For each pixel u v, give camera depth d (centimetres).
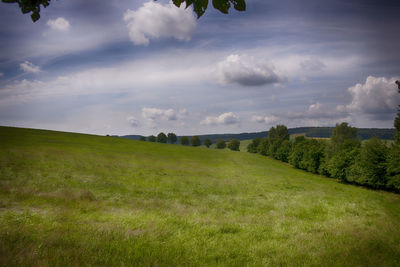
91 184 1702
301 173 5388
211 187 2159
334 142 5659
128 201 1155
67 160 3131
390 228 720
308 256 470
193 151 7594
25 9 162
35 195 1002
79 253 392
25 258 358
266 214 1009
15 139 4906
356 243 545
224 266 412
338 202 1341
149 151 6334
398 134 3494
